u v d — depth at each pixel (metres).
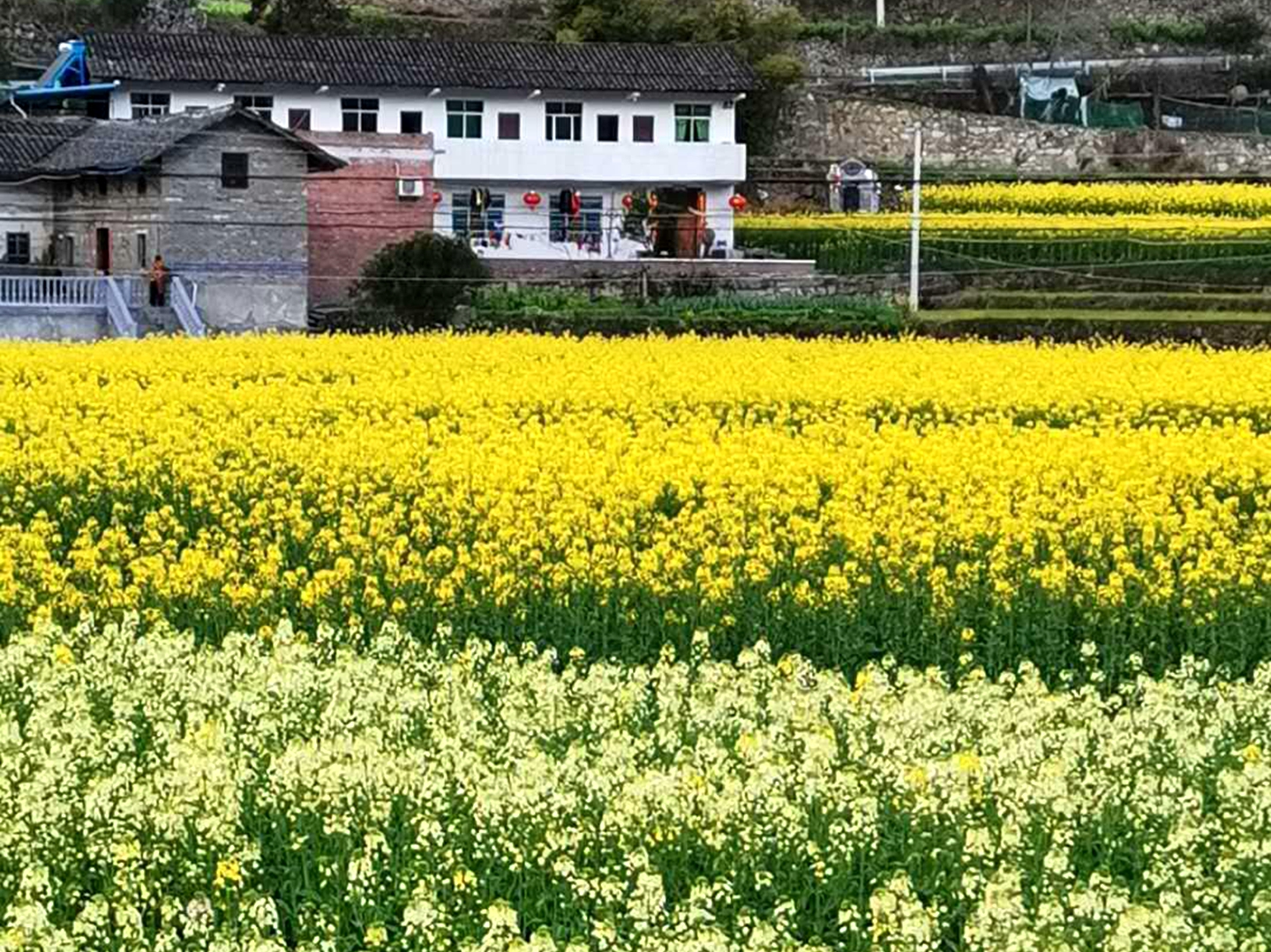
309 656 23.94
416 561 29.97
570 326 64.25
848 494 35.03
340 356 53.12
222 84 75.69
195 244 68.31
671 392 47.78
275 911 16.92
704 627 27.69
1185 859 18.03
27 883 17.16
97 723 21.58
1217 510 34.53
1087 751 20.80
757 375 50.41
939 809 19.09
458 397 45.88
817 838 18.75
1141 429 43.19
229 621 27.67
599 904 17.42
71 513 34.75
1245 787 19.20
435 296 66.31
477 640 25.02
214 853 18.30
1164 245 75.38
